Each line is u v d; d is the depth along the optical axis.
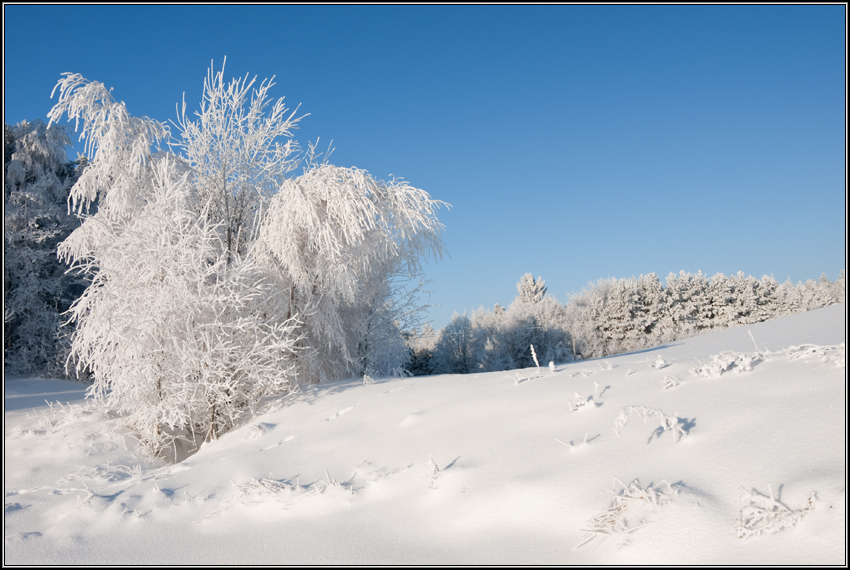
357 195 8.53
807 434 2.49
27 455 5.58
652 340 39.25
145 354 6.26
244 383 6.63
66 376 16.41
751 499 2.13
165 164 7.53
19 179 18.56
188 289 6.49
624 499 2.35
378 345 10.32
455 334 32.47
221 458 4.58
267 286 7.75
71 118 8.47
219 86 9.91
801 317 17.31
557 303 40.03
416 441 3.78
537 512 2.54
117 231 8.01
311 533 2.80
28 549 2.90
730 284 43.88
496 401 4.18
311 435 4.57
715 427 2.84
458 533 2.57
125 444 6.00
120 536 3.02
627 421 3.20
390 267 10.38
